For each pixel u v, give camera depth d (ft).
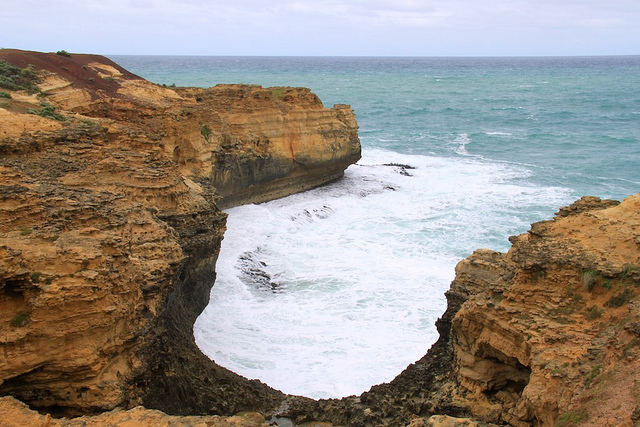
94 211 71.15
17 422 50.01
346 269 119.44
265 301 106.73
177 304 87.56
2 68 139.44
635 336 51.11
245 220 146.72
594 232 63.36
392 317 100.37
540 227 68.13
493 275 76.02
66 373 59.00
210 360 83.51
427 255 127.24
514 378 64.95
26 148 85.76
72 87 147.74
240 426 53.01
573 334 56.80
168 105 141.90
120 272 64.69
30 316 57.36
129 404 63.31
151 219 80.59
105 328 60.59
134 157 93.30
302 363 88.17
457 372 70.54
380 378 84.58
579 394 51.11
